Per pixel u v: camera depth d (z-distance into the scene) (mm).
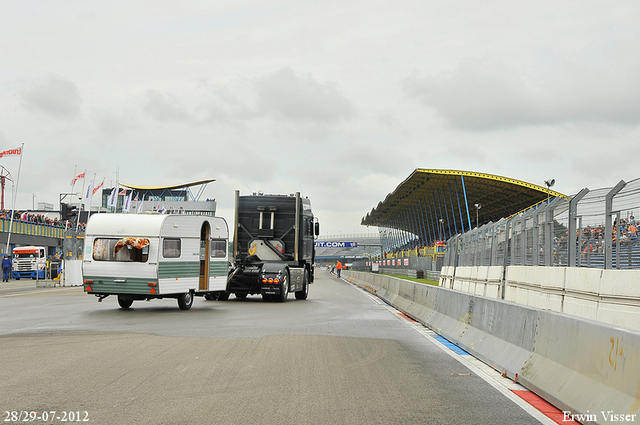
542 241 15516
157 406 6496
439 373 8742
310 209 27672
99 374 8266
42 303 21719
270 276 23375
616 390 5641
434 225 95562
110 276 18344
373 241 166375
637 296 9438
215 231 21172
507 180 64625
